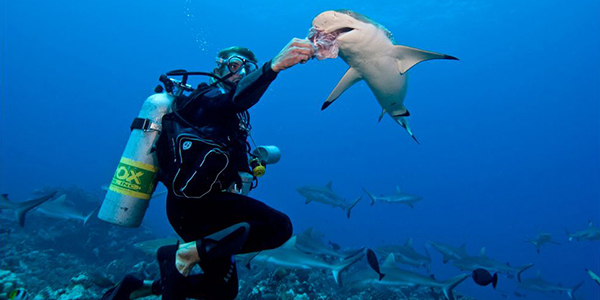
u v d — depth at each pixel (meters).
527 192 108.19
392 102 5.84
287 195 112.94
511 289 31.88
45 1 85.12
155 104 2.36
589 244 77.81
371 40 4.21
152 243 6.06
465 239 78.19
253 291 7.86
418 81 92.12
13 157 88.31
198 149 1.88
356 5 52.78
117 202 2.27
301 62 1.80
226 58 2.52
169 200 2.12
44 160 92.50
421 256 11.62
